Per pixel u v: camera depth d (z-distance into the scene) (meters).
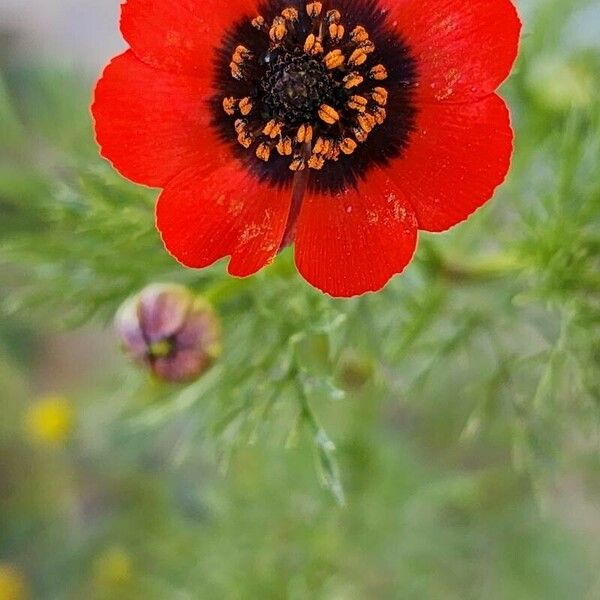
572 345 0.16
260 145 0.14
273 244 0.14
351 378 0.17
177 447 0.24
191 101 0.14
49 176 0.18
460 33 0.14
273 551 0.20
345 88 0.14
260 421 0.15
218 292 0.15
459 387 0.21
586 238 0.16
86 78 0.20
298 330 0.16
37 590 0.25
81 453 0.25
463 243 0.17
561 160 0.16
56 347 0.27
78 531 0.25
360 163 0.14
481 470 0.23
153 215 0.16
